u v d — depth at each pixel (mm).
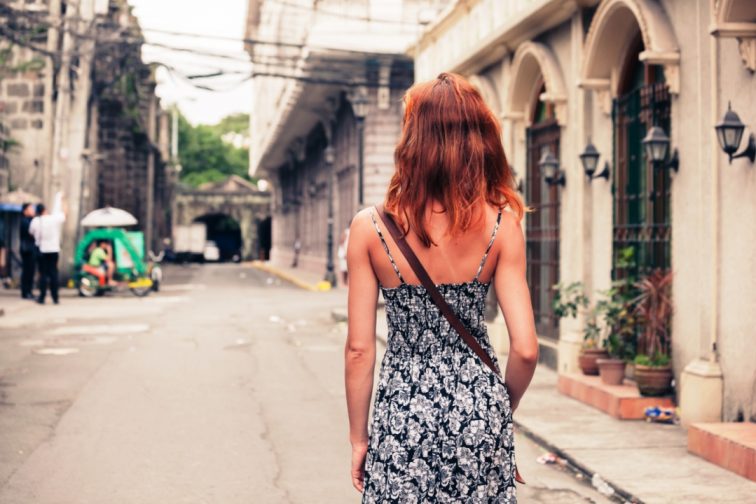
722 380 6664
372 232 2412
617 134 8836
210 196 81688
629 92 8727
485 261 2402
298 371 10422
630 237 8578
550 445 6617
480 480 2344
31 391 8719
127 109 37500
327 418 7656
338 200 33844
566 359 9477
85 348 12148
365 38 25078
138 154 45562
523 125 11844
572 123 9703
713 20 6375
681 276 7406
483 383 2385
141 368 10367
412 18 25422
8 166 25438
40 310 18328
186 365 10688
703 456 6098
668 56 7320
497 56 12258
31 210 20219
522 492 5574
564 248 9992
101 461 6074
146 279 24047
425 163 2365
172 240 72750
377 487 2371
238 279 37781
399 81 26359
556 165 9961
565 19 9875
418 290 2385
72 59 24047
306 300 23062
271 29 42250
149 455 6258
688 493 5250
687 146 7266
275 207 64375
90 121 29562
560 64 10094
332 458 6254
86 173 26516
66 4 24734
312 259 41812
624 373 8219
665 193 7957
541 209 11406
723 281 6645
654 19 7473
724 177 6613
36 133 25594
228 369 10445
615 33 8594
